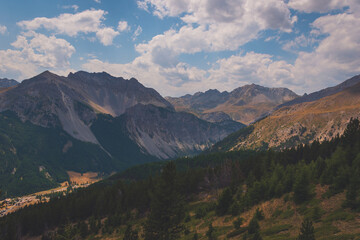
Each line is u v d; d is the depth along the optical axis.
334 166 77.75
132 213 113.44
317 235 39.12
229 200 76.69
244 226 57.62
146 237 51.41
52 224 132.38
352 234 35.28
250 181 102.44
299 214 54.47
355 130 103.69
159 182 53.34
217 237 55.50
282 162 143.75
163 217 51.22
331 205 52.69
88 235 99.00
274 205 66.69
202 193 118.44
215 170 134.50
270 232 47.91
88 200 140.12
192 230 68.19
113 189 144.38
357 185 55.59
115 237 87.56
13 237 108.50
